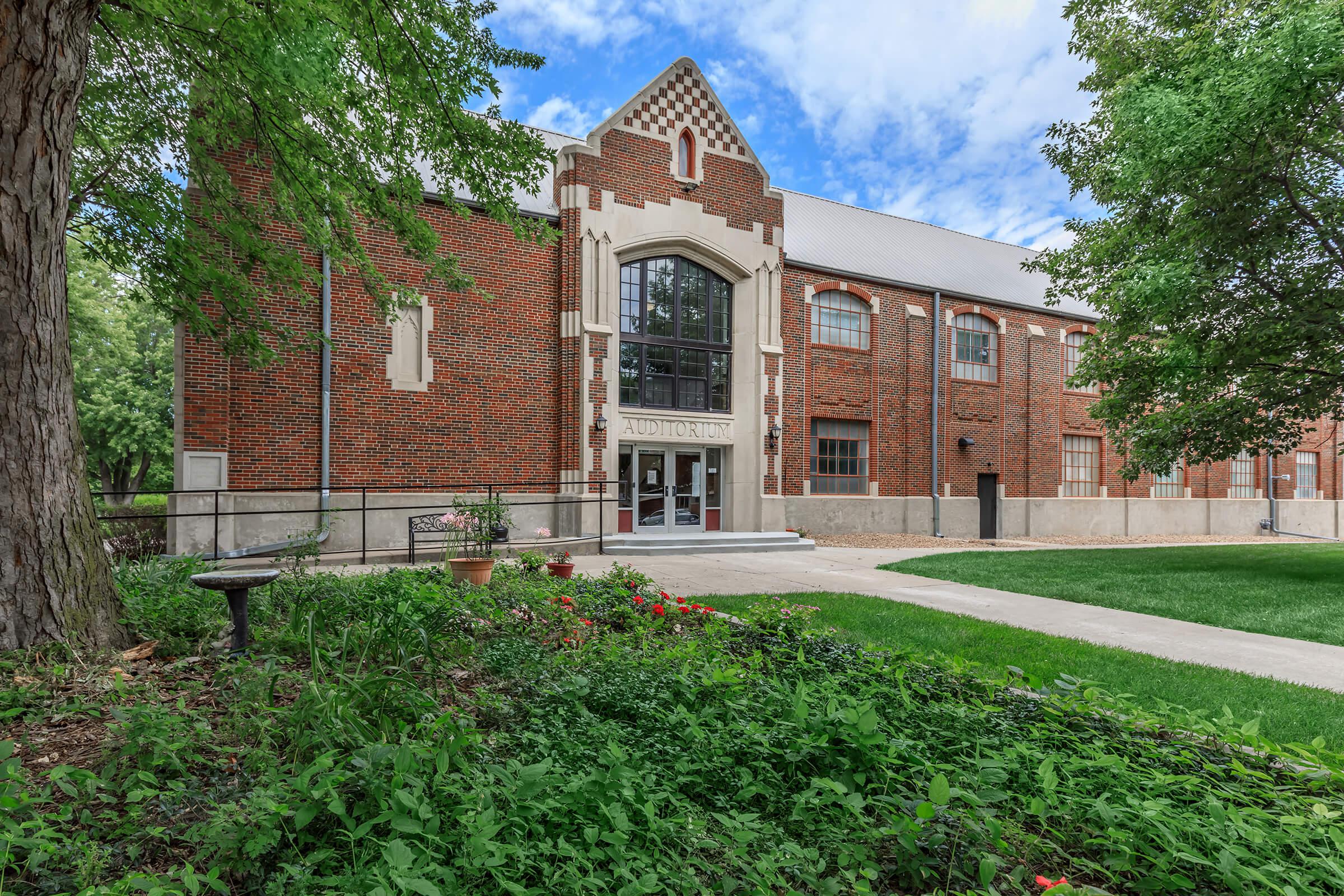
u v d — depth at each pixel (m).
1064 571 11.82
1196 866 2.47
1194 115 10.35
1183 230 11.98
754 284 17.12
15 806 2.11
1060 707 3.92
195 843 2.16
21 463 4.05
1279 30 9.38
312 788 2.29
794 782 2.96
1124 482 24.34
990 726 3.66
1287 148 10.60
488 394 14.19
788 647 5.27
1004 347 21.81
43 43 3.97
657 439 16.17
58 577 4.14
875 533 19.41
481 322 14.15
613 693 3.77
